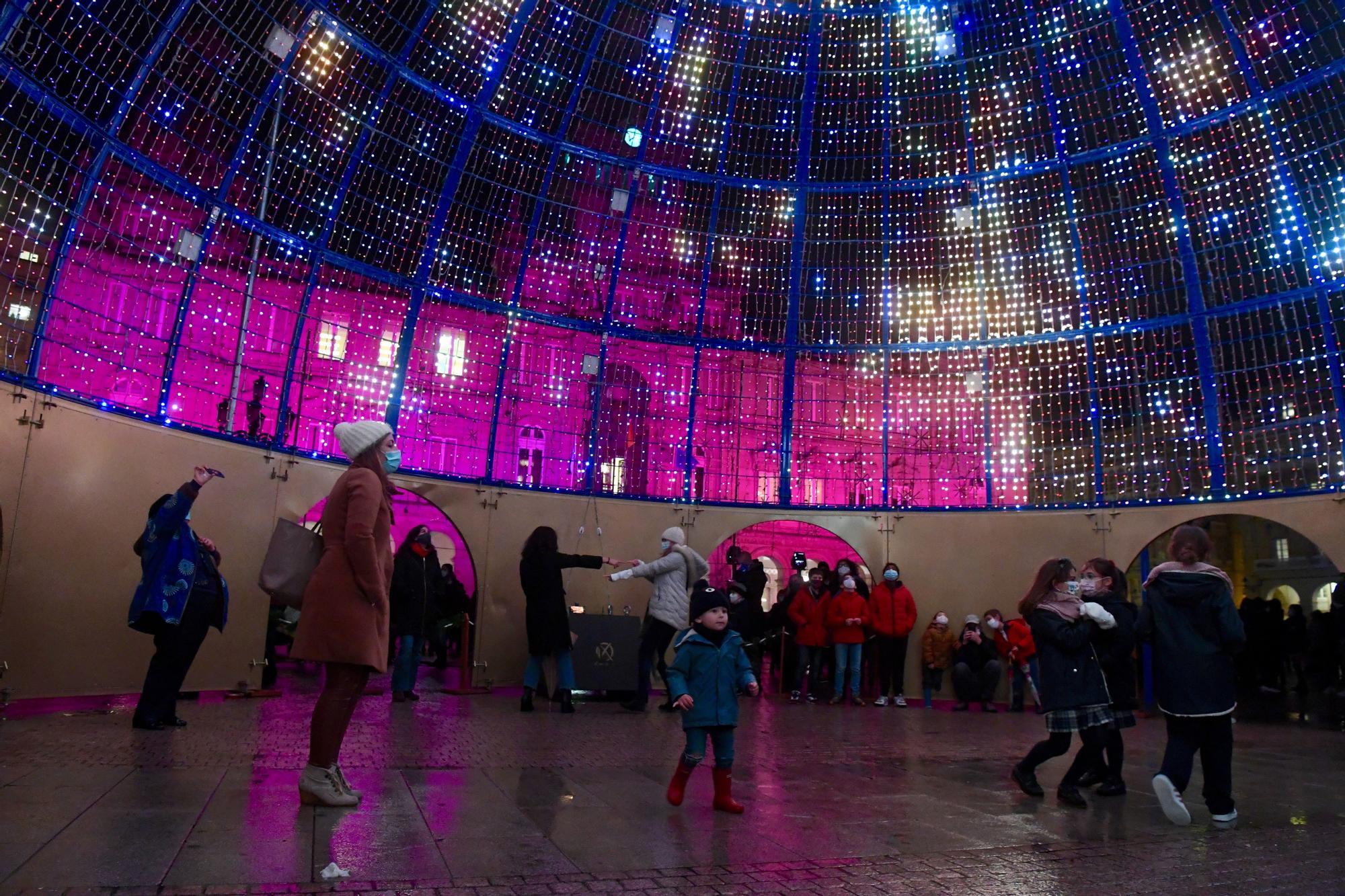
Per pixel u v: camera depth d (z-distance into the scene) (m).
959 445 13.84
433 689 11.87
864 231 14.04
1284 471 11.60
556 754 7.07
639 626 11.21
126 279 9.43
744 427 14.05
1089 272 13.11
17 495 8.15
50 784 5.06
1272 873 4.38
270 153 10.57
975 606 13.25
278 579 5.04
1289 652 14.04
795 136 13.92
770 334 14.19
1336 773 7.43
